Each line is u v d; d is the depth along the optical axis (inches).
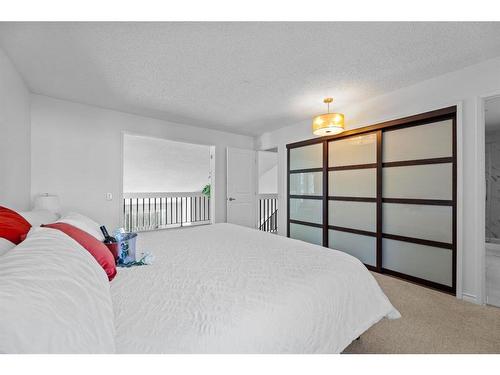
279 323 37.4
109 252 50.8
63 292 25.5
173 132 163.0
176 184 237.5
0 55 76.3
